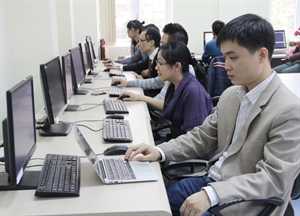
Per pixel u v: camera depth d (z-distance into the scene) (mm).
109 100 2684
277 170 1256
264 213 1323
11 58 3613
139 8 6555
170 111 2283
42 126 1992
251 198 1271
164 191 1295
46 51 3693
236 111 1565
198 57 5945
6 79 3479
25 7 3600
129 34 5438
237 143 1446
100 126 2092
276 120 1316
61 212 1137
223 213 1357
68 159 1496
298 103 1330
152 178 1384
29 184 1294
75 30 5609
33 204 1183
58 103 2031
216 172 1599
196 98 2160
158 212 1163
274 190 1268
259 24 1330
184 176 1796
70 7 4785
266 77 1410
